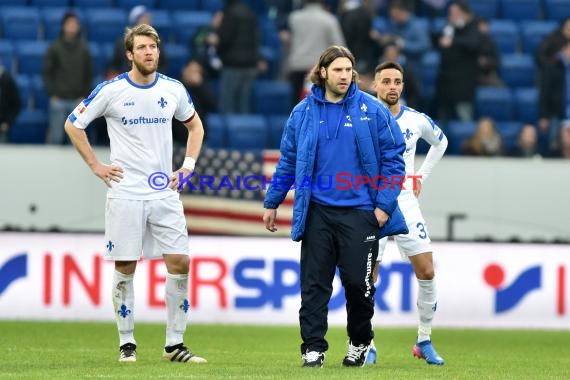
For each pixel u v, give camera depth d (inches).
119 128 1157.7
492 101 2524.6
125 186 1159.6
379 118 1103.0
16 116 2203.5
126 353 1192.8
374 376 1037.2
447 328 1828.2
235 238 1801.2
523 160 1985.7
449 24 2449.6
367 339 1129.4
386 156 1102.4
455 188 1978.3
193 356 1182.3
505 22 2760.8
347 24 2365.9
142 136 1157.1
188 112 1189.1
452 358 1368.1
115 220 1162.0
